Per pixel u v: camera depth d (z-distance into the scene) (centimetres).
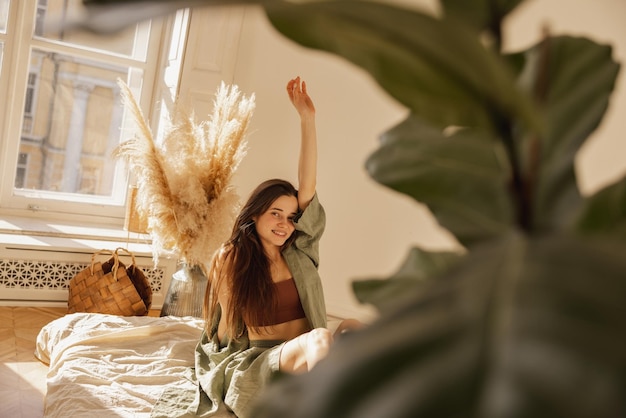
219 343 314
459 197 42
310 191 307
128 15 24
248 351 295
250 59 484
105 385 288
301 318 305
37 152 473
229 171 387
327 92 476
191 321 371
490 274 25
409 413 21
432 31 25
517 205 32
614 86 43
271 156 485
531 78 45
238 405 276
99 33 24
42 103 468
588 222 37
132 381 297
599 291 22
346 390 23
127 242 437
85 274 402
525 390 19
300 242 306
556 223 37
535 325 22
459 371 21
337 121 475
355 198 475
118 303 397
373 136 466
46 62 465
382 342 24
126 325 357
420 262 50
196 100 478
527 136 40
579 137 41
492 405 20
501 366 21
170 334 351
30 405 307
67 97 475
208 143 388
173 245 395
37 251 429
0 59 453
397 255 468
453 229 41
